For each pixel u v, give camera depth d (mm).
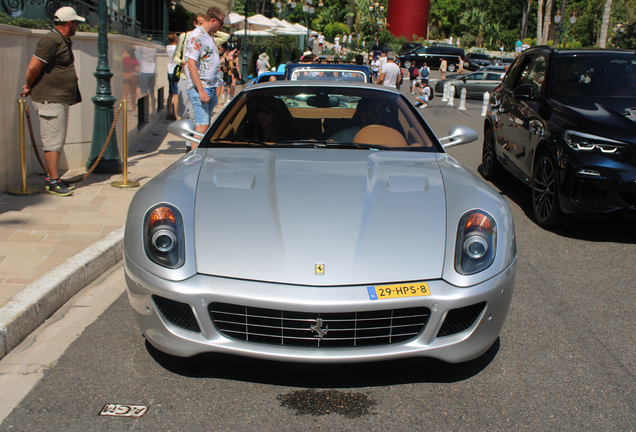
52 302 3229
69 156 6758
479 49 66312
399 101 4031
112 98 6559
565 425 2279
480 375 2664
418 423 2275
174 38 11930
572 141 4852
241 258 2420
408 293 2350
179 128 3793
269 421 2268
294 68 7980
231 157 3289
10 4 6324
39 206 5047
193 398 2416
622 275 4121
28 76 5133
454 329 2461
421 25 73625
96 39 6996
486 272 2465
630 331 3195
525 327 3217
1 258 3756
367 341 2412
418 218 2627
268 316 2352
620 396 2508
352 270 2377
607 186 4660
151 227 2529
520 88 5855
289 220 2594
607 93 5520
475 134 3883
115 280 3770
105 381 2537
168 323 2475
